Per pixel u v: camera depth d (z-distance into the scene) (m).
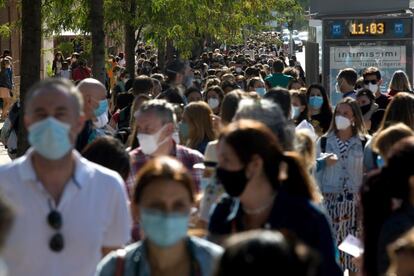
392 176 13.27
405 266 8.83
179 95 29.42
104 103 21.31
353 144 22.75
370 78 33.56
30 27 29.61
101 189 13.10
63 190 12.89
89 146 15.97
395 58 46.84
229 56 109.56
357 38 47.00
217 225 12.80
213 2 58.22
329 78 47.34
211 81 37.66
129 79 45.97
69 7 46.19
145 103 18.09
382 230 13.08
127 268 10.89
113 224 13.31
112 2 50.19
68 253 12.87
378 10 47.12
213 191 14.59
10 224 8.51
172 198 10.57
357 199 22.72
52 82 12.80
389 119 22.88
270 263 7.18
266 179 12.31
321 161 21.91
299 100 26.52
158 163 10.82
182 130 22.11
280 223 12.24
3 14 70.12
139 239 15.09
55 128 12.45
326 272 12.10
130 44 53.53
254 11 83.38
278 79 42.62
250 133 12.20
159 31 51.84
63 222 12.83
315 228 12.19
